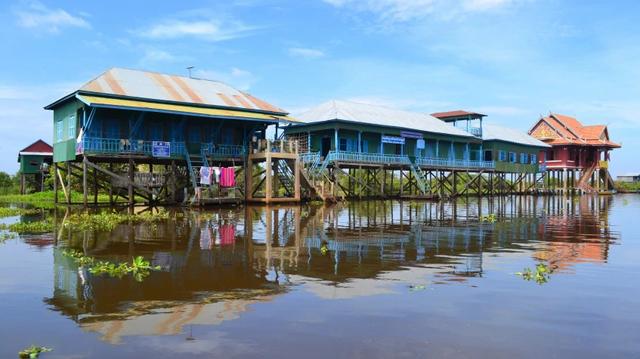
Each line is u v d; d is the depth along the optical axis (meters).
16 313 7.82
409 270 11.07
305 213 26.28
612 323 7.39
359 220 22.89
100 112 29.83
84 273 10.61
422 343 6.56
